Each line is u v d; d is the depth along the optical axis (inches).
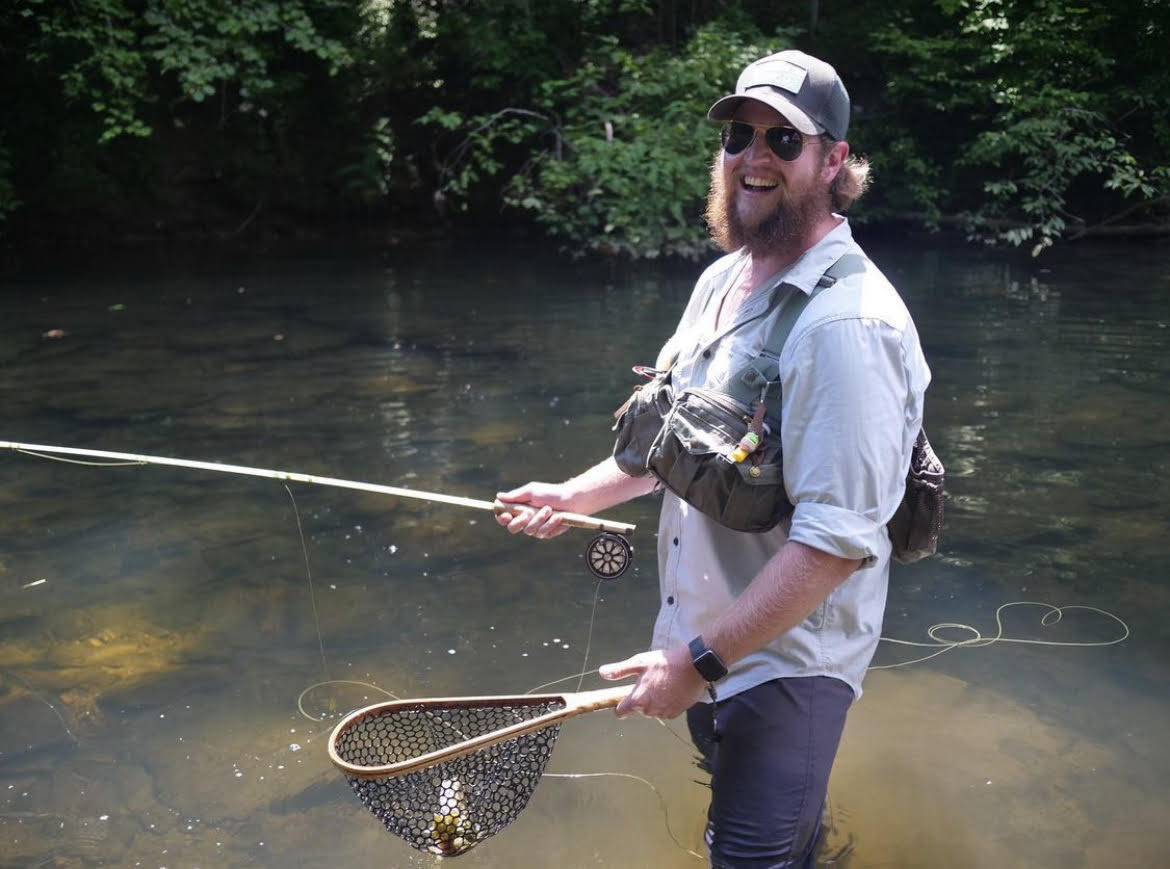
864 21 605.0
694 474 86.0
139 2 521.0
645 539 183.0
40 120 522.9
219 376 289.6
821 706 87.2
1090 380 281.6
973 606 161.2
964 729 130.0
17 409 258.7
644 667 83.1
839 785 119.2
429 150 590.2
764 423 84.8
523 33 558.3
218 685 138.8
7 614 156.9
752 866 85.3
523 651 146.3
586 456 220.5
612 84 569.0
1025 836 110.4
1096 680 140.6
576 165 510.9
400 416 251.1
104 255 516.7
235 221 575.5
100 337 338.3
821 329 80.1
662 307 388.2
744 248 89.5
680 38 613.0
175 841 109.5
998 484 207.8
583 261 505.0
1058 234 559.5
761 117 84.6
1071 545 180.9
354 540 182.5
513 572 171.0
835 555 78.2
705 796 117.9
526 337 337.7
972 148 564.7
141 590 164.4
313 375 290.2
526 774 86.7
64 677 140.6
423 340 333.4
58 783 119.0
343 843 109.7
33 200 536.4
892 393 80.4
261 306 391.9
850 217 584.4
